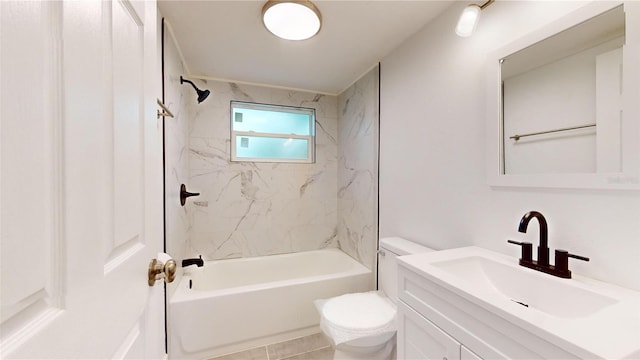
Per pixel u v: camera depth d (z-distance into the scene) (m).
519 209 1.09
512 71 1.11
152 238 0.76
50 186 0.35
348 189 2.63
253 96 2.57
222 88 2.47
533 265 0.97
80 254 0.41
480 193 1.25
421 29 1.62
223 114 2.48
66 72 0.38
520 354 0.64
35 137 0.33
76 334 0.40
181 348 1.64
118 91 0.55
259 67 2.18
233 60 2.05
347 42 1.78
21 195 0.30
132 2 0.62
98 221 0.46
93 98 0.45
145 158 0.71
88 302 0.43
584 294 0.79
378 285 2.07
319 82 2.53
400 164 1.83
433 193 1.54
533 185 1.03
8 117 0.29
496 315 0.70
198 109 2.39
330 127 2.87
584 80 0.88
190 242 2.34
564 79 0.94
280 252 2.69
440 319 0.88
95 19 0.45
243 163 2.56
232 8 1.41
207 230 2.44
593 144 0.86
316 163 2.82
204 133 2.41
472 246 1.28
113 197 0.52
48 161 0.35
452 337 0.83
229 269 2.43
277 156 2.74
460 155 1.36
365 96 2.29
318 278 2.02
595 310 0.76
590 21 0.87
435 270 0.96
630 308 0.67
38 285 0.33
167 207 1.52
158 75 1.38
